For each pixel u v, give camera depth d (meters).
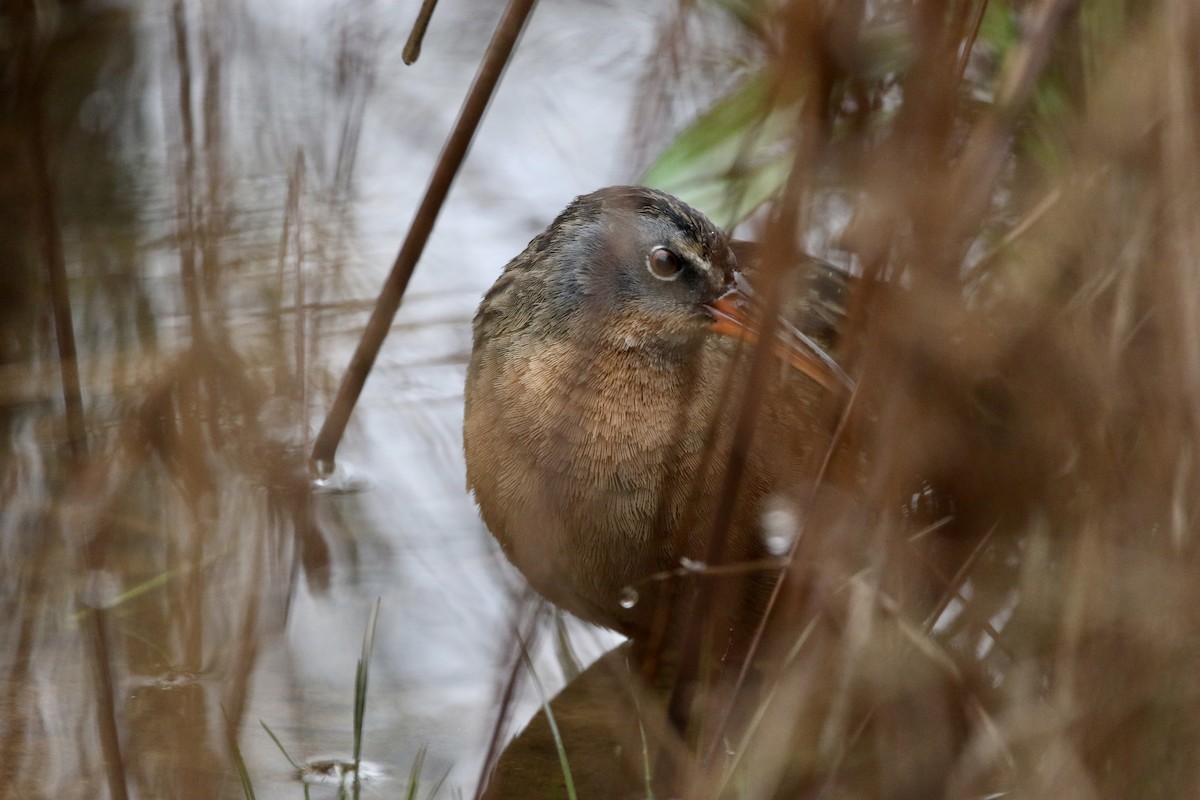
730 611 8.44
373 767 8.11
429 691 8.77
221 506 8.78
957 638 7.34
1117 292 6.61
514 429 9.01
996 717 7.07
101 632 7.36
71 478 9.78
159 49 14.48
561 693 9.02
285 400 8.50
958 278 6.16
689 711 7.77
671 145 8.86
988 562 7.36
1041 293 6.89
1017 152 7.68
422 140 13.86
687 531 8.20
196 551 8.42
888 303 6.11
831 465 6.77
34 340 11.55
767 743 6.87
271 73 10.91
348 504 10.42
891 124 6.25
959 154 6.57
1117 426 6.57
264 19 11.45
